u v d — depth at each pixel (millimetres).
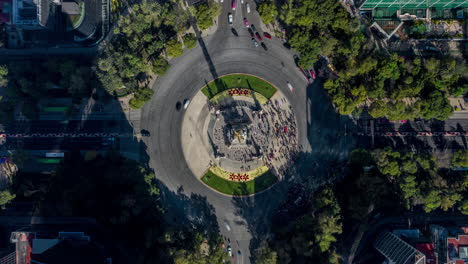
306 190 79125
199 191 79500
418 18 78625
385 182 76375
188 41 75062
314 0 71375
